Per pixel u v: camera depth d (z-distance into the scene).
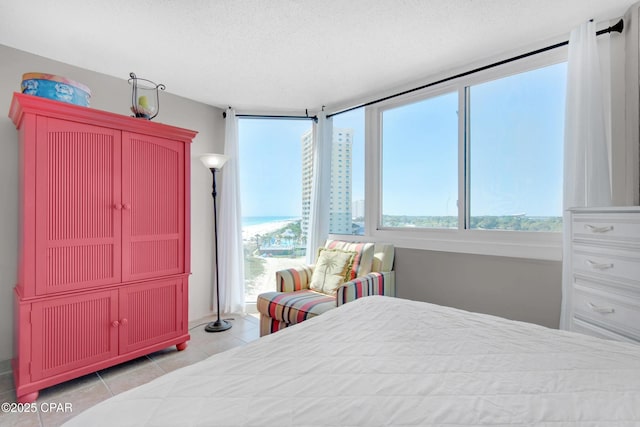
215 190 3.15
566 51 2.00
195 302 3.11
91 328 1.93
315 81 2.66
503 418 0.60
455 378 0.75
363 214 3.14
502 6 1.69
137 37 1.99
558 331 1.06
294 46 2.10
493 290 2.22
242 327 2.91
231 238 3.21
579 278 1.61
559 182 2.05
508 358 0.86
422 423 0.59
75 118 1.86
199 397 0.68
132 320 2.12
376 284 2.39
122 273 2.07
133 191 2.13
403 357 0.87
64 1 1.63
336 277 2.54
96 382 1.95
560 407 0.63
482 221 2.38
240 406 0.64
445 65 2.37
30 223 1.71
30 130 1.70
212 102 3.14
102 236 1.98
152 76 2.56
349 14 1.76
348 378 0.75
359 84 2.71
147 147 2.22
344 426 0.59
